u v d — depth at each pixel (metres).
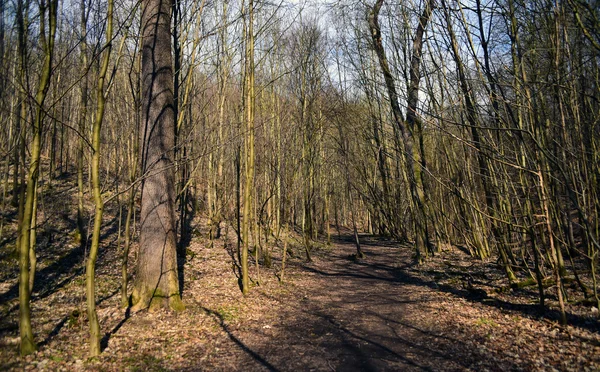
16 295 7.85
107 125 14.55
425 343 6.47
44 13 6.07
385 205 24.97
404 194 22.81
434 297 9.46
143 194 8.17
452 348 6.14
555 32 6.70
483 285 10.06
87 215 14.55
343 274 13.68
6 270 9.12
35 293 8.12
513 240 10.67
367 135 18.83
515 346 5.93
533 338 6.16
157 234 8.05
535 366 5.20
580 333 6.07
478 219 13.96
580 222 9.19
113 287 9.14
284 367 5.75
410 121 14.98
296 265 15.13
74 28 10.04
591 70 7.36
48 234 11.38
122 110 12.84
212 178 15.83
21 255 5.60
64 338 6.27
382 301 9.62
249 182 10.13
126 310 7.71
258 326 7.72
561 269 9.26
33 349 5.63
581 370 4.97
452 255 15.75
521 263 11.34
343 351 6.33
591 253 8.31
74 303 7.87
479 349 5.96
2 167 13.64
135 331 6.87
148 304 7.89
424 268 13.59
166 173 8.22
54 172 17.81
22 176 6.95
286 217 12.35
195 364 5.84
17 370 5.11
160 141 8.17
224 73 14.07
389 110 16.83
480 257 13.97
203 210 21.48
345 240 26.83
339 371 5.56
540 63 7.90
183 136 10.99
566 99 7.61
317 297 10.27
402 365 5.65
